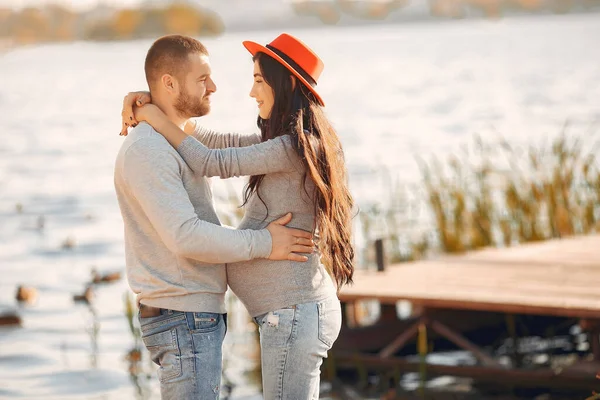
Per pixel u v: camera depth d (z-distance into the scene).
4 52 110.25
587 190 9.84
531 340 7.11
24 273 9.62
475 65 53.53
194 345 3.40
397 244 9.20
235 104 33.25
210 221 3.52
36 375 6.35
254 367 6.44
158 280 3.40
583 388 5.59
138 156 3.34
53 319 7.77
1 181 17.05
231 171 3.43
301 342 3.45
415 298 6.06
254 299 3.52
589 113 24.69
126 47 113.81
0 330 7.44
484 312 6.88
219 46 97.56
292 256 3.46
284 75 3.49
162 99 3.53
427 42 93.25
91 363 6.58
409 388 6.11
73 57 90.94
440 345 6.95
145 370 6.47
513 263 7.18
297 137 3.42
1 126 29.34
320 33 150.12
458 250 9.06
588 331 5.89
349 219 3.61
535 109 27.00
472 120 25.22
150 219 3.33
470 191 10.05
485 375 5.89
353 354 6.31
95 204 14.34
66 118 32.03
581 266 6.95
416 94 36.25
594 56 55.50
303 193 3.50
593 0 168.62
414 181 14.30
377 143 20.95
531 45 74.25
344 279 3.64
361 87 41.09
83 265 10.02
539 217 9.48
